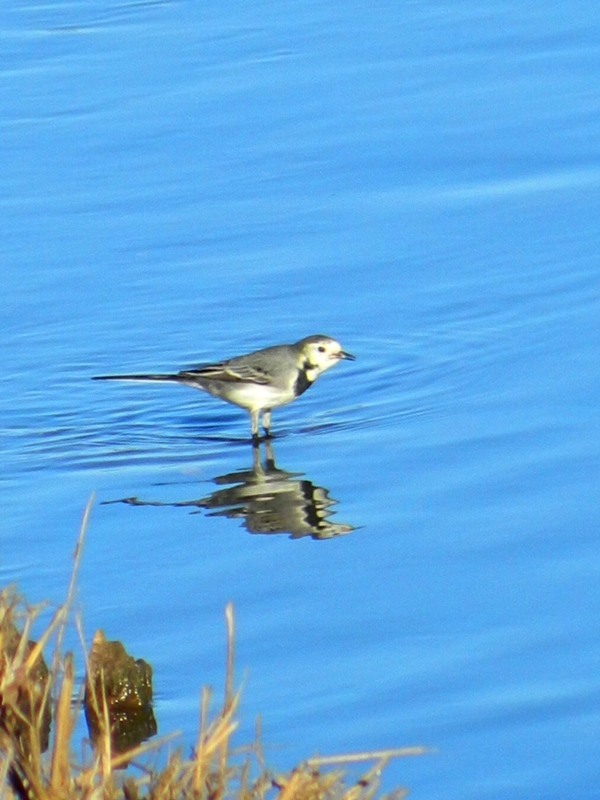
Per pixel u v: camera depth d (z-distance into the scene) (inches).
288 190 959.0
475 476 613.0
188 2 1347.2
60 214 944.9
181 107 1098.7
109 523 593.3
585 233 868.6
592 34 1192.2
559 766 420.8
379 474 626.8
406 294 818.8
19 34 1277.1
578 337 748.0
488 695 456.8
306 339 696.4
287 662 479.8
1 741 372.8
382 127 1042.7
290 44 1216.8
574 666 469.4
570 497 584.4
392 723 444.1
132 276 862.5
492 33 1211.2
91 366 765.9
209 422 712.4
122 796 368.2
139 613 514.6
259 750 375.2
